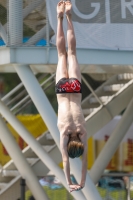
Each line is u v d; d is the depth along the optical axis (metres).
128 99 48.78
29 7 37.22
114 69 45.19
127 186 47.31
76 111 27.16
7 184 46.38
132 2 36.53
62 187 53.25
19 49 36.03
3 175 47.84
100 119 48.84
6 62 36.47
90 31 36.22
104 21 36.34
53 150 47.66
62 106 27.34
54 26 35.72
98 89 51.62
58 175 39.03
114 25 36.38
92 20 36.25
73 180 52.06
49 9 35.72
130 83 48.91
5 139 42.19
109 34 36.38
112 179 51.16
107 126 59.38
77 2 36.16
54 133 36.25
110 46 36.34
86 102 52.31
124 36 36.44
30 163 47.69
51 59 36.09
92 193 36.56
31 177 42.97
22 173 43.00
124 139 59.22
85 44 36.16
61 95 27.64
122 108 48.94
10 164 48.72
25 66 36.53
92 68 44.62
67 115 27.00
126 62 36.75
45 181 59.44
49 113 36.38
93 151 59.22
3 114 40.53
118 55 36.66
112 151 45.34
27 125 58.47
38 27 38.62
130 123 45.28
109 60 36.56
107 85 51.69
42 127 58.47
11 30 36.00
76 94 27.56
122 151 59.28
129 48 36.44
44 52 36.09
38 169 47.69
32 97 36.50
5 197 46.16
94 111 49.41
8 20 36.09
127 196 47.12
